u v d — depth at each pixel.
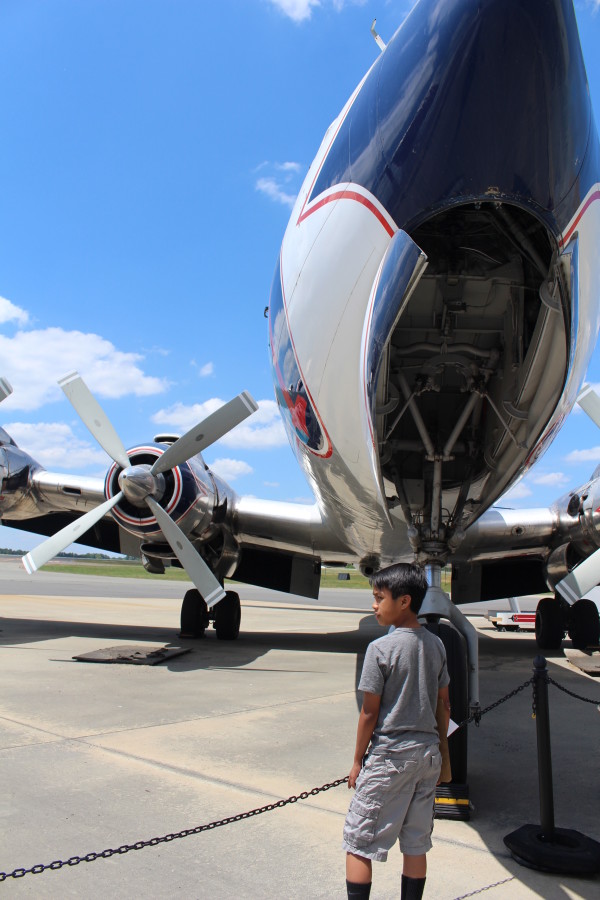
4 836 2.90
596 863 2.76
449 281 4.81
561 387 4.61
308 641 10.45
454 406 5.79
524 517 8.73
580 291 4.23
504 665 8.38
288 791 3.57
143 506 7.80
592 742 4.79
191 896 2.48
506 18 3.51
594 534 8.06
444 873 2.76
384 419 5.41
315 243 4.80
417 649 2.38
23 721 4.83
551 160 3.80
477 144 3.80
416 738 2.28
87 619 12.96
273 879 2.62
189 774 3.79
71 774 3.72
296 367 5.32
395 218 4.14
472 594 10.75
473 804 3.54
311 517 8.82
